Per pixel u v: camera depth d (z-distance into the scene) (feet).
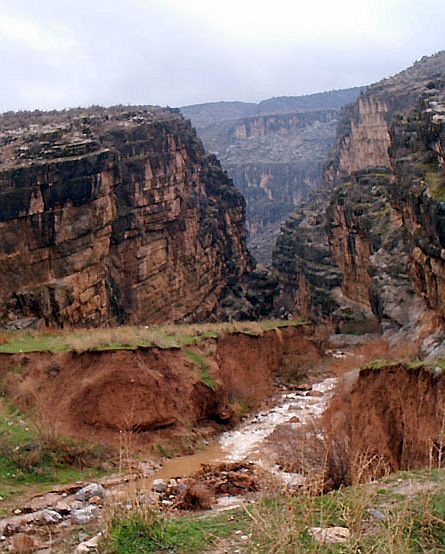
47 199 127.34
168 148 193.26
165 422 69.62
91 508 42.11
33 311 120.98
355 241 212.02
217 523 28.07
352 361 118.11
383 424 51.39
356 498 26.55
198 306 207.92
